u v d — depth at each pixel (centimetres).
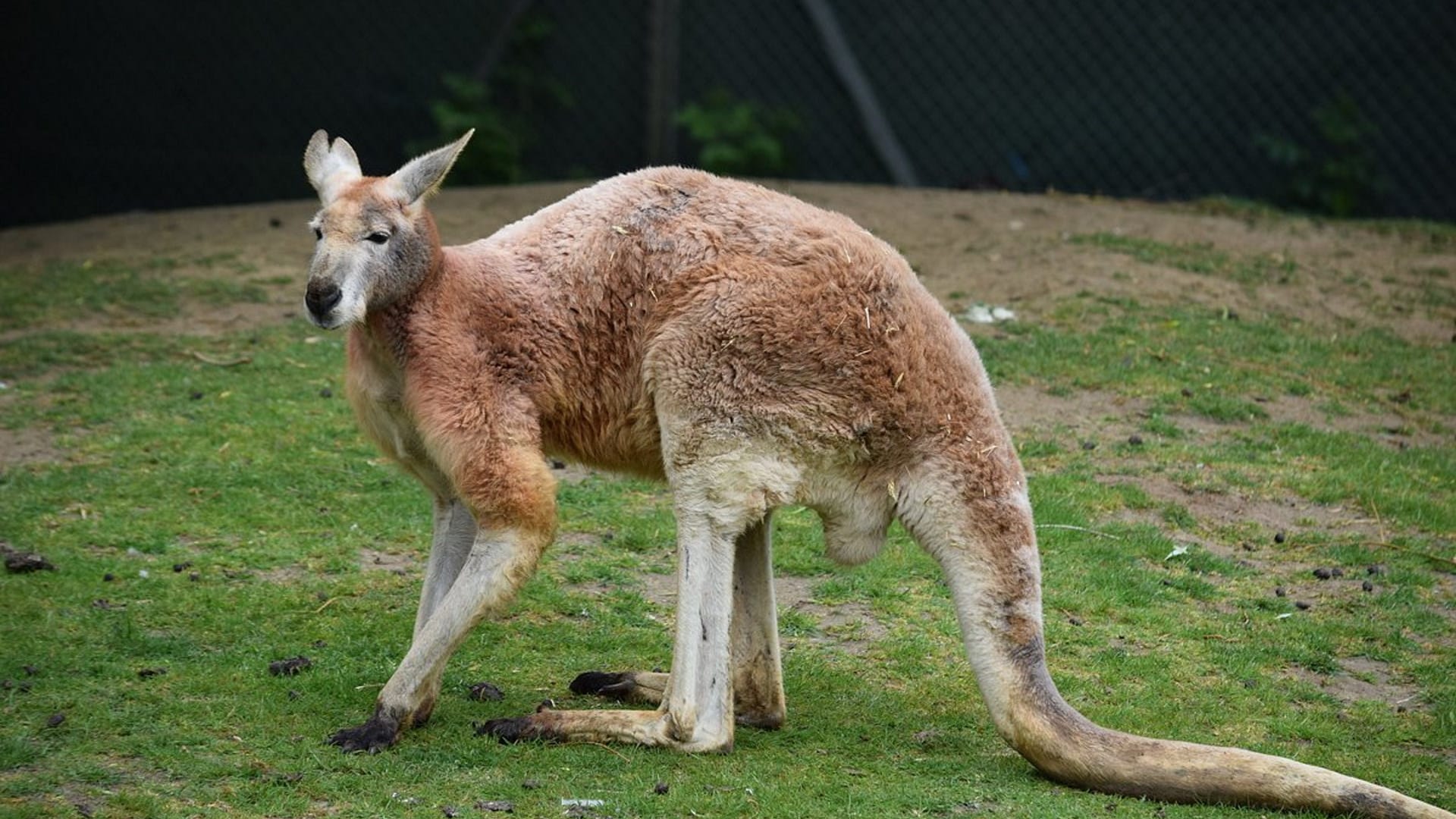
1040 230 2677
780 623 1459
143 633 1348
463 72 3167
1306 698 1348
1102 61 3066
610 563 1575
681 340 1146
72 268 2453
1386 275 2541
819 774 1155
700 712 1170
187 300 2303
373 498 1691
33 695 1213
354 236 1121
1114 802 1108
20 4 3094
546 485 1154
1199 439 1908
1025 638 1137
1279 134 3047
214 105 3153
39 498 1628
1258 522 1712
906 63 3130
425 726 1205
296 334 2177
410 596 1473
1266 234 2742
